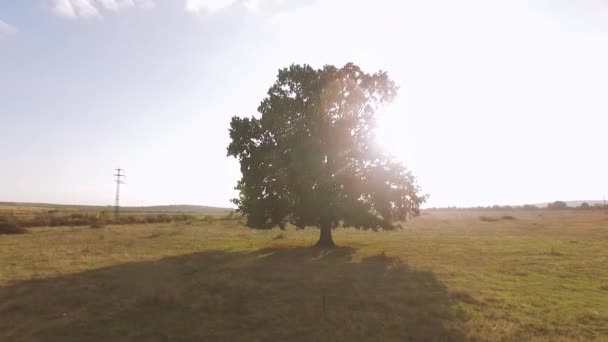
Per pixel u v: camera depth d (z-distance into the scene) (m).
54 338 10.02
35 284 16.02
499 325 11.09
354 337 10.12
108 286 15.34
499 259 24.31
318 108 28.33
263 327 10.88
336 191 28.02
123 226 60.03
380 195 28.02
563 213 115.62
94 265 21.03
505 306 13.09
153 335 10.24
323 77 28.62
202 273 18.78
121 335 10.25
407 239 39.03
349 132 29.17
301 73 29.38
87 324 11.01
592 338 10.30
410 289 15.57
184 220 79.38
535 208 185.75
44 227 55.78
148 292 13.73
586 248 29.78
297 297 13.98
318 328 10.75
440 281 17.25
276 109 28.73
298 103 28.52
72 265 20.91
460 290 14.88
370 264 22.08
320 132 28.66
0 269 19.44
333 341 9.84
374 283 16.70
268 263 22.31
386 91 30.03
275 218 29.61
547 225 61.06
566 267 21.22
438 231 50.72
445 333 10.44
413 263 22.66
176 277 17.78
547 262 22.92
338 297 14.08
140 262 22.27
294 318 11.59
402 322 11.20
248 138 30.03
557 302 13.74
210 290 14.73
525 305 13.27
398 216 29.44
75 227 55.97
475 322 11.31
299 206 28.30
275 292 14.76
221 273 18.52
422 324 11.17
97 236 40.03
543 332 10.69
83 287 15.05
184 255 25.58
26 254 25.23
